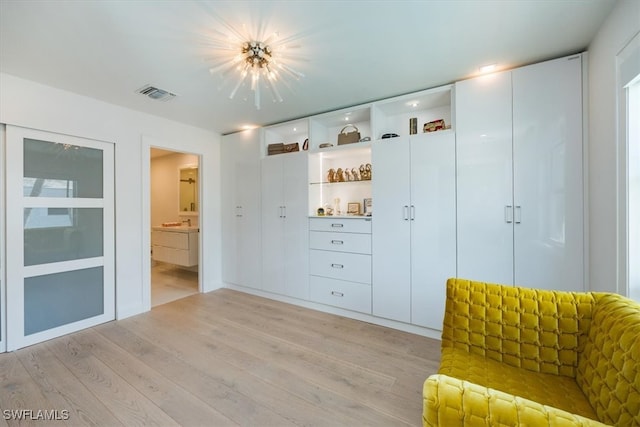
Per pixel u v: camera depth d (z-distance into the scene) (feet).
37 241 7.93
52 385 5.97
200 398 5.57
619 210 5.04
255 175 12.12
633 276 4.80
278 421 4.99
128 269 9.87
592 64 6.09
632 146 4.79
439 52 6.39
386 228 8.93
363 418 5.06
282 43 5.93
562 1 4.85
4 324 7.36
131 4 4.72
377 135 9.27
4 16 4.96
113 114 9.42
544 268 6.86
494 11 5.05
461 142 7.77
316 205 11.02
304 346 7.72
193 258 15.12
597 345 3.58
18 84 7.45
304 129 12.05
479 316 4.61
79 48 6.07
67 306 8.52
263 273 11.91
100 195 9.21
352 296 9.64
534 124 6.92
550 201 6.77
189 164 16.79
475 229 7.61
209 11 4.92
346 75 7.43
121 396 5.63
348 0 4.69
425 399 2.54
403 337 8.29
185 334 8.46
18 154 7.54
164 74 7.29
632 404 2.72
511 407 2.34
